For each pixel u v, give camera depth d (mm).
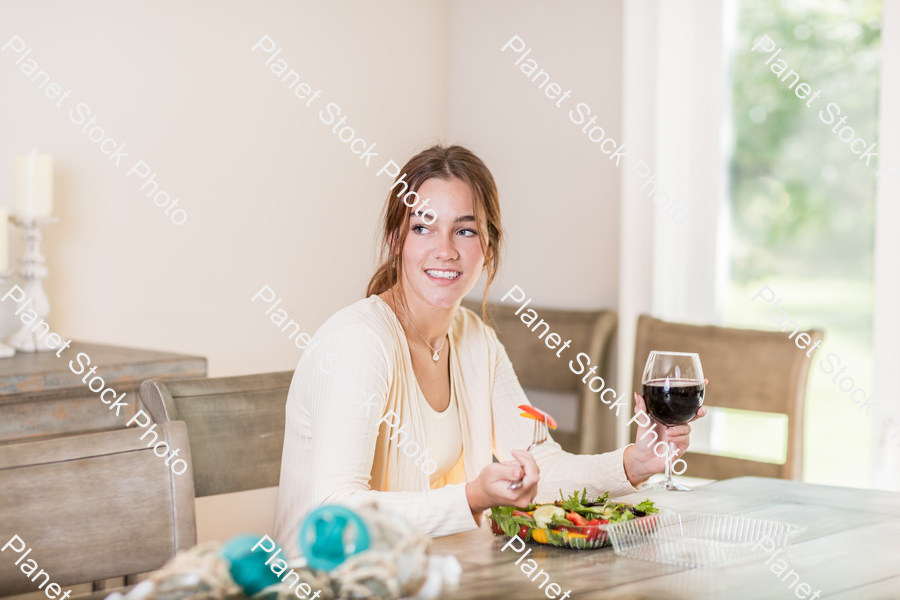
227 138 2832
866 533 1144
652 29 2785
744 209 2750
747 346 2365
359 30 3160
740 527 1139
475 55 3316
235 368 2881
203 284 2791
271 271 2965
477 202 1383
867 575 958
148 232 2654
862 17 2490
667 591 893
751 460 2281
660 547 1053
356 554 695
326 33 3074
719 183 2793
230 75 2832
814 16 2580
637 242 2832
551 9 3043
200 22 2752
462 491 1100
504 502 1065
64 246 2471
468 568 976
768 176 2699
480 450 1497
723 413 2779
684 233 2857
